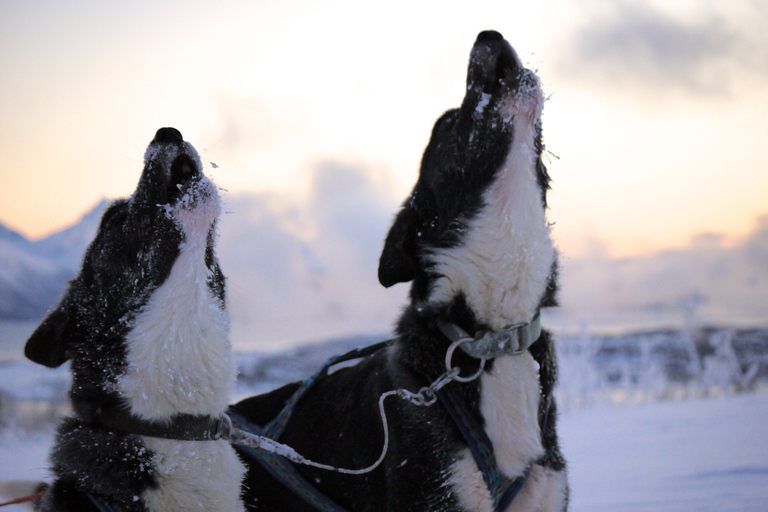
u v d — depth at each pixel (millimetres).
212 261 2375
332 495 2604
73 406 2320
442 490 2207
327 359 3000
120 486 2125
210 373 2254
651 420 8406
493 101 2289
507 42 2291
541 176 2400
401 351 2475
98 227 2457
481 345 2305
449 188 2400
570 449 6805
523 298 2340
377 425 2461
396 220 2615
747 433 6949
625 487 4949
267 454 2713
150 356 2205
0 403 7824
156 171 2191
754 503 4258
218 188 2252
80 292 2355
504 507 2281
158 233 2223
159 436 2201
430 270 2428
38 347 2357
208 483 2227
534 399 2344
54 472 2289
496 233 2316
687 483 4922
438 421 2262
